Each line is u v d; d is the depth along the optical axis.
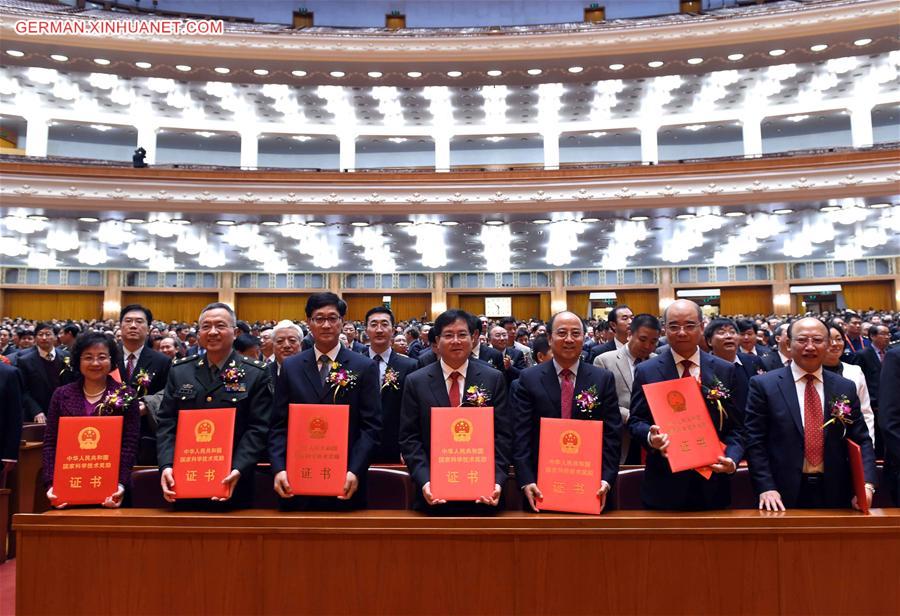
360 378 3.06
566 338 3.04
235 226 14.66
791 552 2.50
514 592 2.52
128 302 23.84
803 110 18.72
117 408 3.19
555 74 14.00
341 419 2.77
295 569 2.56
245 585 2.56
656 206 12.77
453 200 13.13
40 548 2.61
